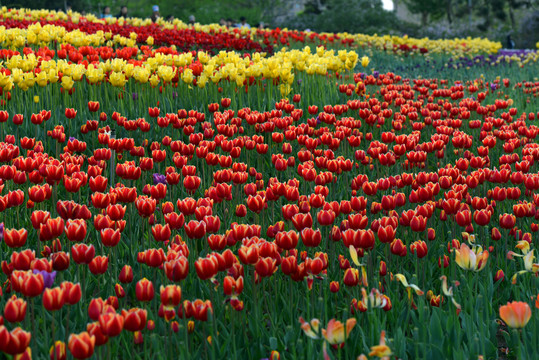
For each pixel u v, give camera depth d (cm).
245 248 294
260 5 5291
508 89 1338
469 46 2533
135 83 856
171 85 873
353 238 324
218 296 338
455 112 809
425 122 770
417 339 285
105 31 1562
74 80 768
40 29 1084
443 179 466
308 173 462
